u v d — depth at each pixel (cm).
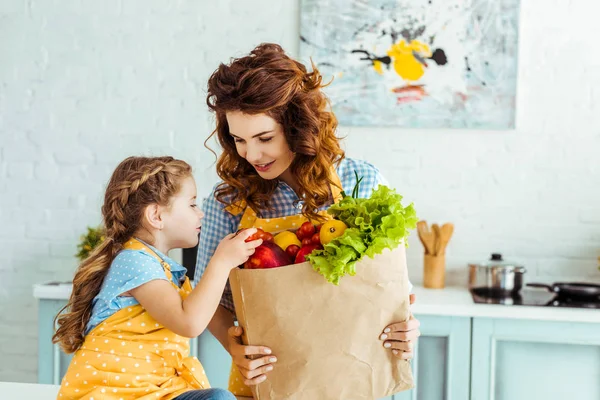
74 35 328
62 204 333
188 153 326
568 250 310
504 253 313
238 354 145
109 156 329
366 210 141
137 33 325
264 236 150
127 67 327
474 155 312
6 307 338
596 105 306
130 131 328
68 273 334
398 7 309
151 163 178
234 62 151
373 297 142
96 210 331
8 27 331
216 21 321
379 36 310
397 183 316
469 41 306
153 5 324
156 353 165
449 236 303
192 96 324
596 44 305
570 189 309
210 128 323
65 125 331
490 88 307
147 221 174
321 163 155
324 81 314
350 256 135
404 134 315
